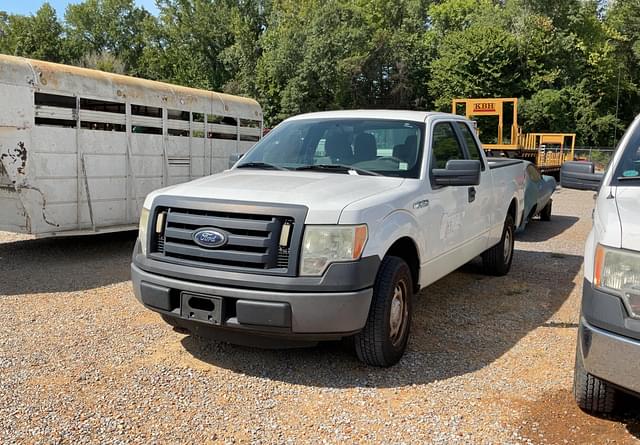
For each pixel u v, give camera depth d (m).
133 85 8.48
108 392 3.71
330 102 51.69
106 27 64.44
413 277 4.64
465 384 3.93
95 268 7.38
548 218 13.13
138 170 8.68
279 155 5.28
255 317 3.70
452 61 47.34
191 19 60.34
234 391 3.78
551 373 4.14
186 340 4.70
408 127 5.15
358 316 3.79
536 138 28.36
